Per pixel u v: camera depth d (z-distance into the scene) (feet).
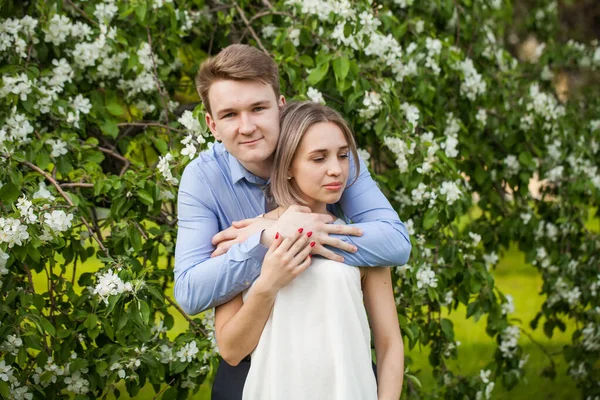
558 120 11.43
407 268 8.62
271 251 5.25
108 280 7.12
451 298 9.62
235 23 10.55
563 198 11.83
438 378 10.14
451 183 8.91
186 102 11.72
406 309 9.05
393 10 10.92
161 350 7.92
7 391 7.16
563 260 11.55
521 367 10.78
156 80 9.31
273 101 5.57
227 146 5.60
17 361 7.34
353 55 9.00
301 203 5.65
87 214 8.25
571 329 17.19
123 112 9.44
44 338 7.52
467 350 16.11
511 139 11.10
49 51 9.19
